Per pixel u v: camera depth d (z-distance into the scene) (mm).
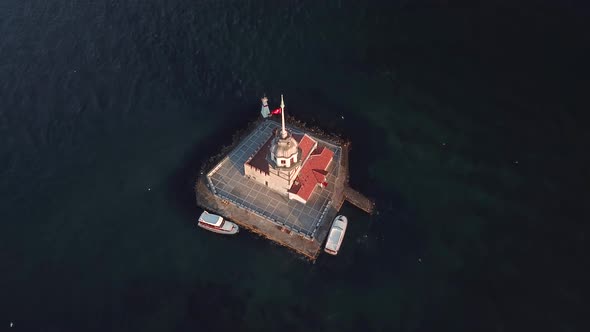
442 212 78750
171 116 96500
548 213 76125
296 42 106938
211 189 82062
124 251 76125
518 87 92750
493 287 69250
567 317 65000
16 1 117812
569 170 80750
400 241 75750
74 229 79062
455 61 99188
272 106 96812
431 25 105875
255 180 83812
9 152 89875
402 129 91375
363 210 79812
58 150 90688
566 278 68750
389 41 104750
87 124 94812
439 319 66875
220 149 90438
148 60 105375
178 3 116312
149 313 69000
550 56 96000
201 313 68938
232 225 77062
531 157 83375
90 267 74250
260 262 74125
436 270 72000
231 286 71688
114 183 85688
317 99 97750
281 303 69688
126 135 93375
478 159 85000
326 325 67312
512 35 100750
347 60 103250
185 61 105000
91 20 113750
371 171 85688
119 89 100500
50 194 84000
